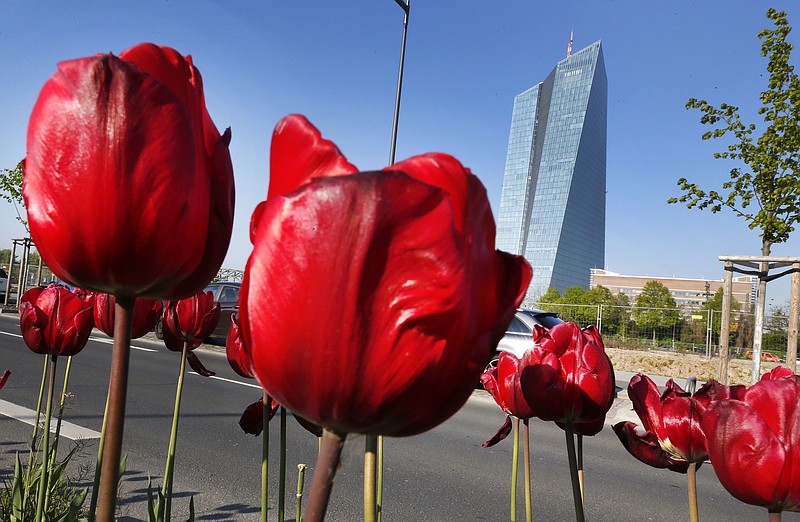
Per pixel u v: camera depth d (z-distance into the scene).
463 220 0.45
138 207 0.53
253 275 0.44
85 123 0.52
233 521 3.48
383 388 0.42
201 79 0.62
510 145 108.81
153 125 0.53
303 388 0.42
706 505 4.55
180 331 1.56
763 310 8.24
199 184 0.58
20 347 10.73
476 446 5.95
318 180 0.41
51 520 1.80
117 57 0.52
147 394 7.36
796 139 9.46
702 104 10.27
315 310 0.41
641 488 4.89
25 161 0.56
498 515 4.02
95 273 0.54
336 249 0.40
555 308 20.52
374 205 0.39
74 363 9.23
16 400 6.28
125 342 0.56
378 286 0.41
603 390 1.08
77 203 0.52
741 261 8.14
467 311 0.43
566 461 5.56
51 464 1.87
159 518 1.52
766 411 0.81
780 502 0.79
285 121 0.48
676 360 16.30
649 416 1.13
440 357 0.42
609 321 19.86
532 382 1.10
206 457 4.80
